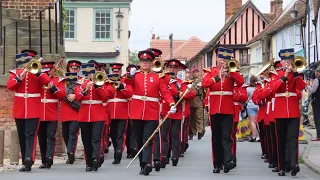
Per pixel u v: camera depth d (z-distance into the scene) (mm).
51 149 15055
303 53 40594
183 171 14773
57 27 18547
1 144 15125
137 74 14000
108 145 19250
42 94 15039
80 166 15672
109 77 15430
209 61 61438
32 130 14430
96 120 14586
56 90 14656
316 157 16938
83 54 44438
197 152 19438
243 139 23031
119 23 44469
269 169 15250
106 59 44750
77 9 44406
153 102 13898
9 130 17016
